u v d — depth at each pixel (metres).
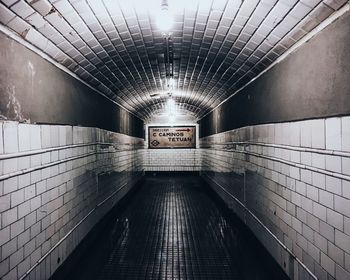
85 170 5.86
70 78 5.16
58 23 3.63
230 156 8.80
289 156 4.15
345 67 2.78
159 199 11.35
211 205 10.26
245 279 4.60
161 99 12.95
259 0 3.48
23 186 3.34
